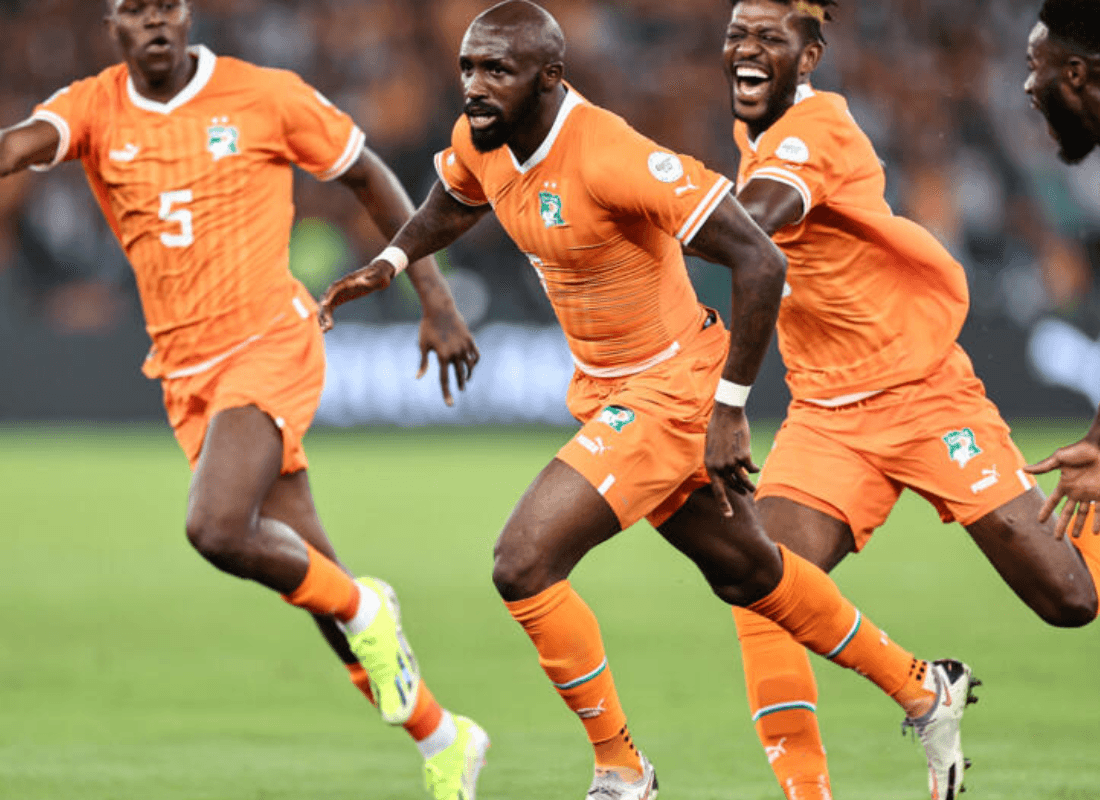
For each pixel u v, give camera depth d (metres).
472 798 17.55
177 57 18.95
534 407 62.44
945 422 18.00
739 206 15.01
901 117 68.69
